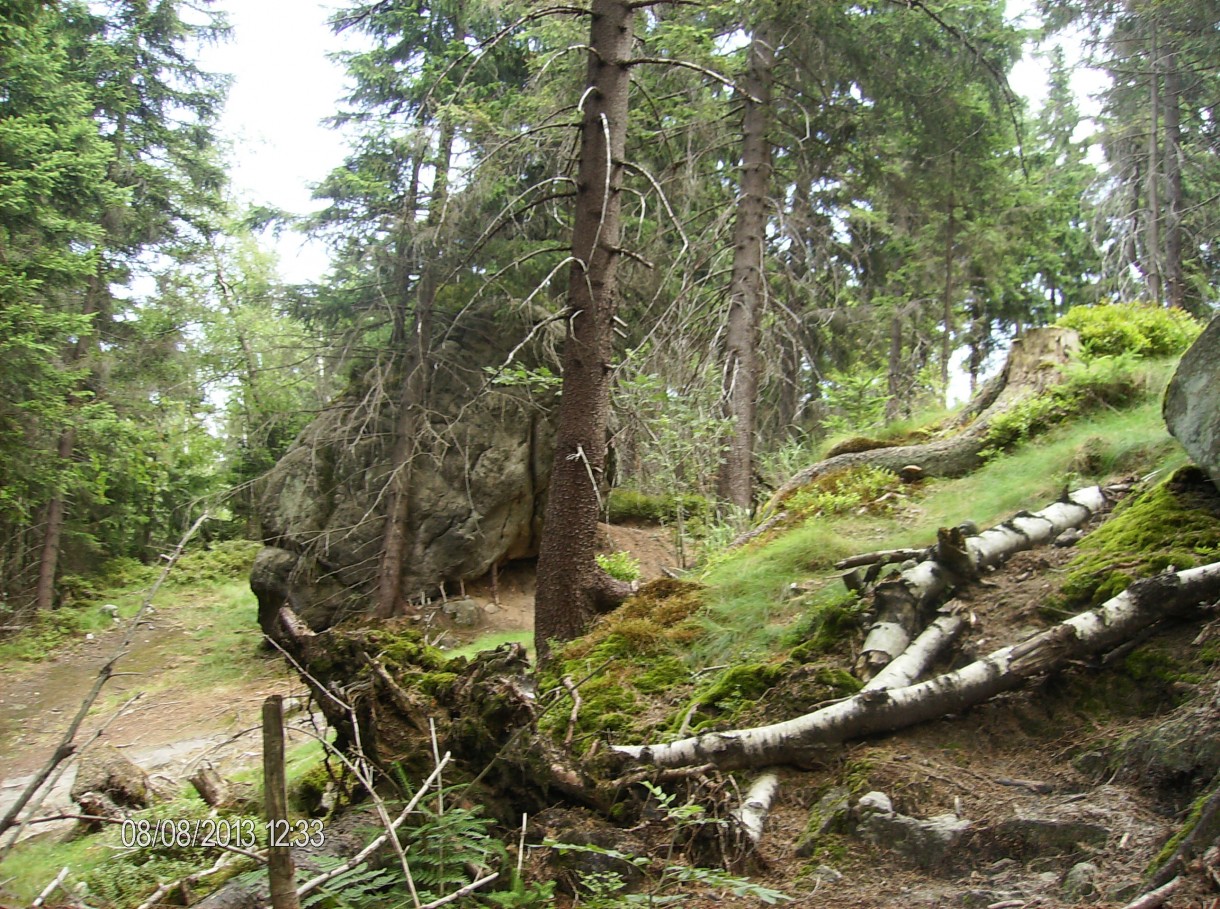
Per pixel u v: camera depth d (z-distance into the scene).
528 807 4.26
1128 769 3.78
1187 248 24.42
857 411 14.82
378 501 15.91
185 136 24.31
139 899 4.46
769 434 19.75
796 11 13.84
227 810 6.18
